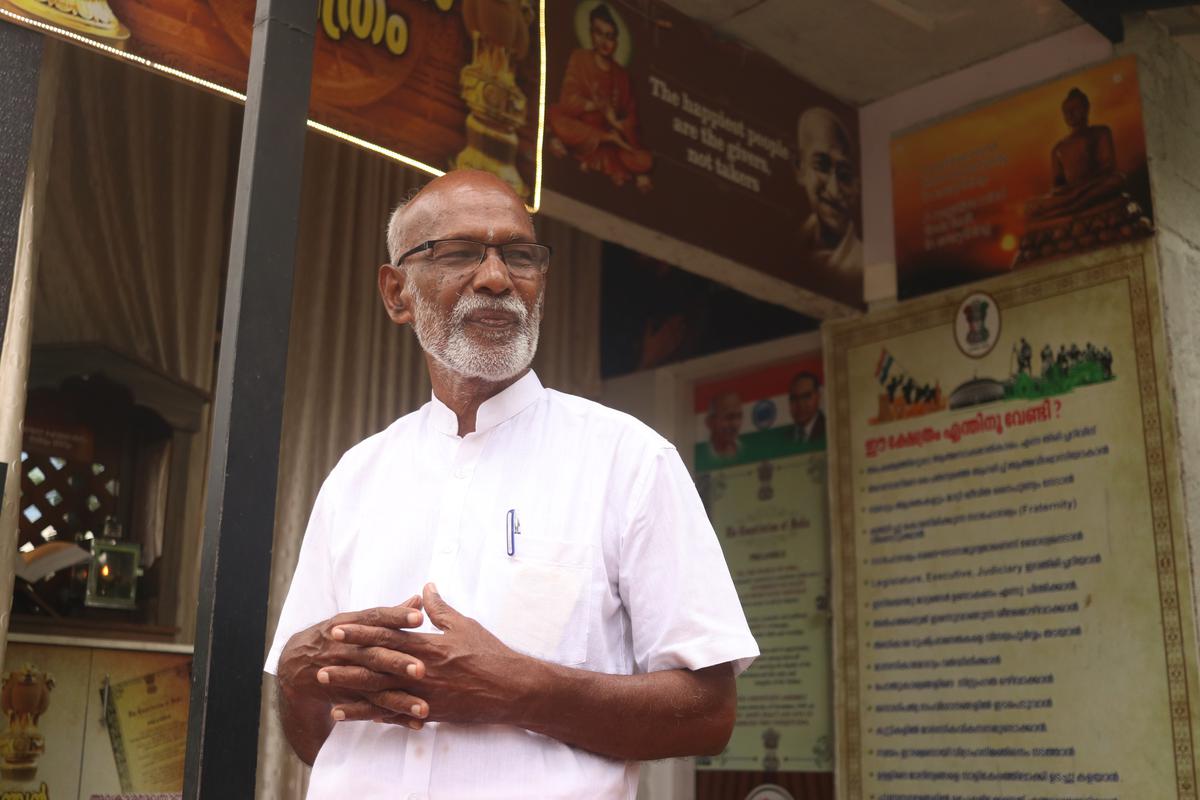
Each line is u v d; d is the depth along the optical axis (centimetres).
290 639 157
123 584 420
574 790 151
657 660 162
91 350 440
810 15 519
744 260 516
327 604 180
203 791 122
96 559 414
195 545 457
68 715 358
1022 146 526
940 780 498
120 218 465
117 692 370
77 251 451
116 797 362
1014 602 490
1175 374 465
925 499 527
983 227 532
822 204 557
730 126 523
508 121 418
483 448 175
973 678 496
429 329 176
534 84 429
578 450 173
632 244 494
